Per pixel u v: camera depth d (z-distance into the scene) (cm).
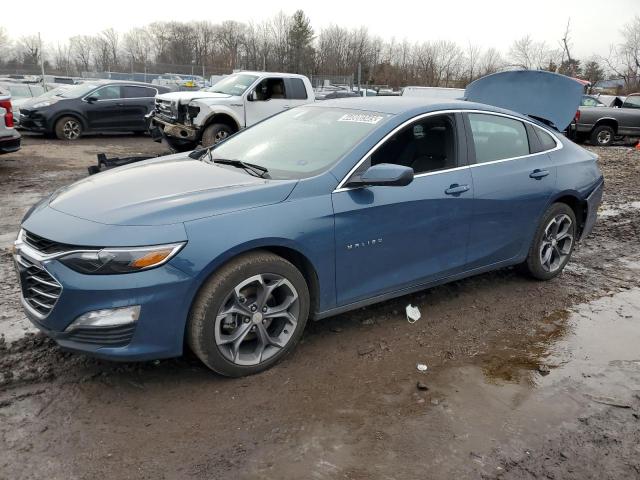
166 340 306
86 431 285
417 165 408
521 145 485
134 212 309
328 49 6044
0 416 294
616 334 425
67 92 1574
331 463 270
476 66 5053
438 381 348
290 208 338
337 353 376
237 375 337
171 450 274
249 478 258
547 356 387
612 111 1839
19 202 765
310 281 361
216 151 449
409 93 2141
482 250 452
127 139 1603
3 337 373
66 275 292
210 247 307
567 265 584
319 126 425
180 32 7288
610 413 321
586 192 527
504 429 302
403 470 267
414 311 440
